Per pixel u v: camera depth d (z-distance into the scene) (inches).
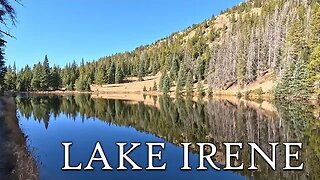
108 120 1631.4
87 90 5295.3
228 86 3969.0
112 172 638.5
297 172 649.6
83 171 640.4
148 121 1583.4
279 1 6624.0
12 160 616.4
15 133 935.7
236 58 4037.9
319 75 2252.7
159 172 646.5
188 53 5506.9
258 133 1110.4
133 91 5059.1
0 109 1485.0
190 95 4028.1
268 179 602.5
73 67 5876.0
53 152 807.1
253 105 2273.6
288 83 2549.2
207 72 4603.8
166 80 4421.8
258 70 3693.4
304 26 3314.5
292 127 1193.4
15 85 4899.1
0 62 1219.9
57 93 4987.7
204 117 1690.5
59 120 1599.4
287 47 3038.9
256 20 6240.2
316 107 1847.9
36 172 587.2
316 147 850.8
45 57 5172.2
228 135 1101.1
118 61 6338.6
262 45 3885.3
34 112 1945.1
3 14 456.4
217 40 7135.8
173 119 1647.4
